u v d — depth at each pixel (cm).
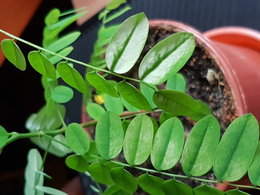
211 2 27
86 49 27
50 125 20
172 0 28
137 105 14
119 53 13
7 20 22
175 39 13
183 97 14
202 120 13
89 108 18
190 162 13
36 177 17
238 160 13
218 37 24
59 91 19
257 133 13
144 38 13
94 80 14
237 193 13
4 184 33
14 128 33
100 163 15
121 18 27
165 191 14
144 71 13
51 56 17
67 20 18
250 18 25
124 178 15
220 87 19
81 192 28
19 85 32
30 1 22
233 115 18
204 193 13
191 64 19
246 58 21
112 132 14
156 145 14
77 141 15
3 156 33
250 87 19
